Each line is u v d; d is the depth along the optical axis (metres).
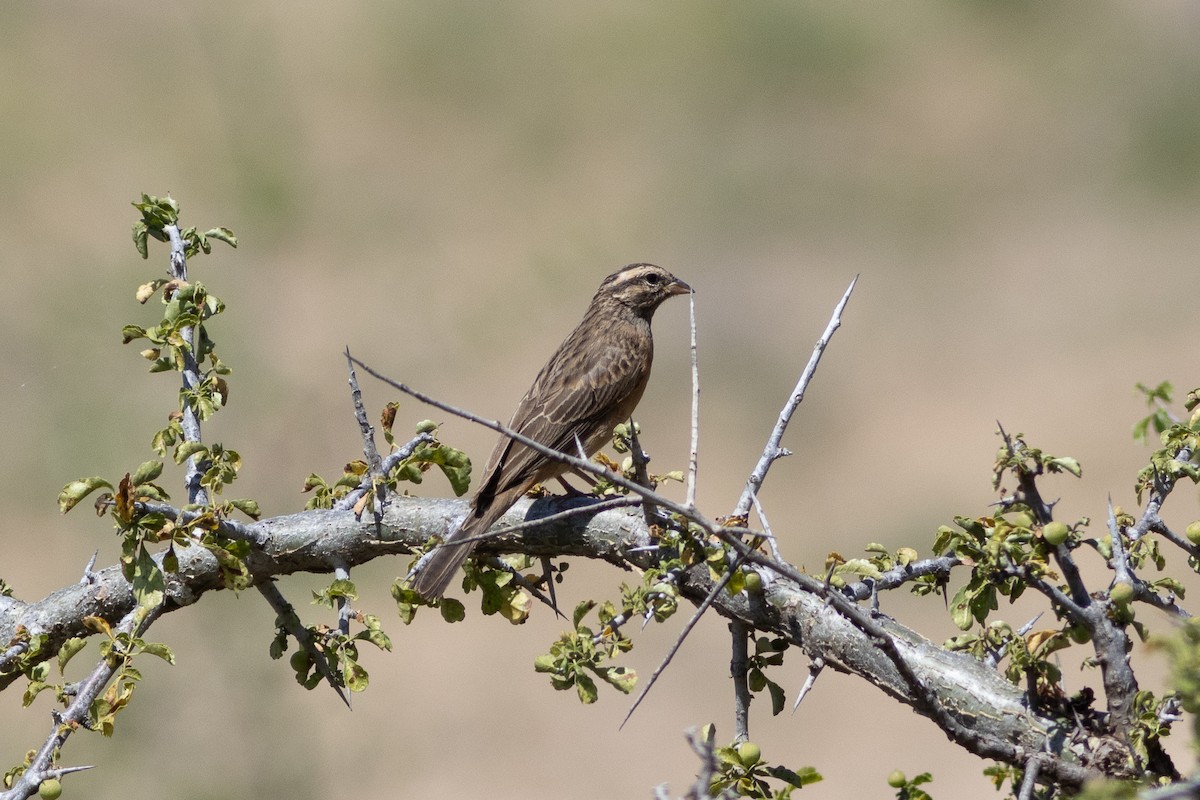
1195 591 14.20
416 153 26.00
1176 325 21.06
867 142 26.56
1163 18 28.08
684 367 20.94
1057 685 4.99
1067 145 26.27
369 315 21.36
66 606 6.04
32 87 24.78
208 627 12.82
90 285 18.81
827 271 23.33
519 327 21.84
